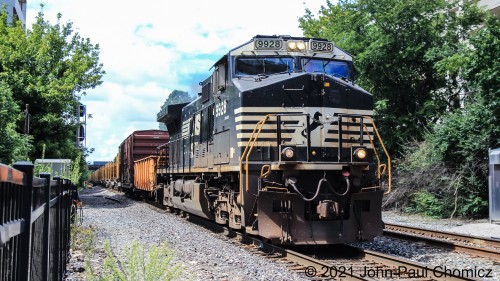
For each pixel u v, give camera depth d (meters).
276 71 10.72
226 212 12.14
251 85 10.16
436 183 18.38
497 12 25.30
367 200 9.85
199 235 12.40
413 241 11.65
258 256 9.49
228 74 11.04
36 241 4.07
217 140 11.94
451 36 22.09
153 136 30.02
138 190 28.45
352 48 22.50
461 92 22.48
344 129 10.08
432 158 18.59
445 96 22.61
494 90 16.27
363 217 9.72
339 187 9.84
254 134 9.86
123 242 11.22
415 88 22.66
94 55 26.83
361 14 22.42
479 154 17.27
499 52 16.05
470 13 22.20
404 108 23.02
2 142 14.13
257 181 9.70
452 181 17.44
